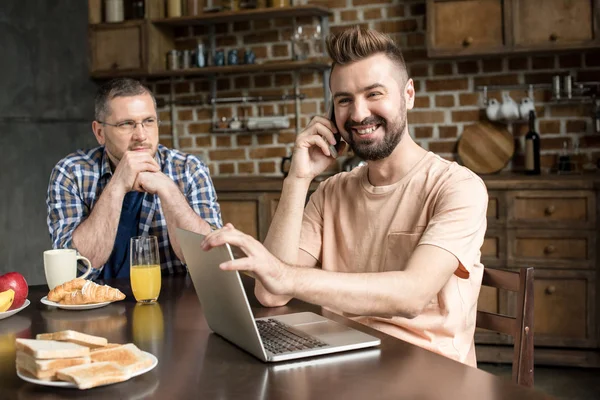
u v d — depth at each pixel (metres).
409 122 4.15
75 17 4.35
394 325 1.58
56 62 4.19
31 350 1.11
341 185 1.80
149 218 2.29
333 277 1.33
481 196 1.57
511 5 3.62
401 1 4.11
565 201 3.37
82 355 1.12
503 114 3.87
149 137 2.24
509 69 3.96
